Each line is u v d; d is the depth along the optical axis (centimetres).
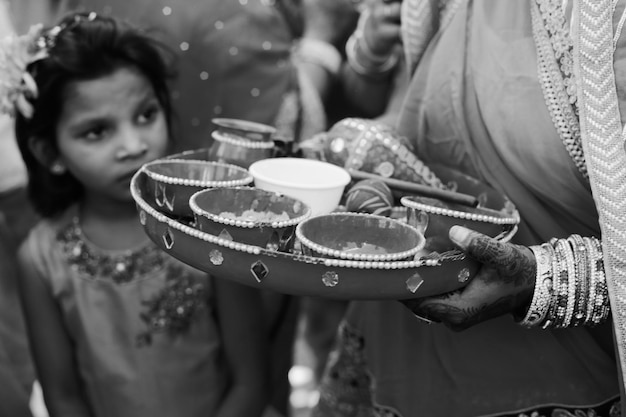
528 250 94
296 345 247
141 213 97
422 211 96
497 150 107
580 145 96
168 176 109
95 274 149
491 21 106
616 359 102
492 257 88
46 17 212
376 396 131
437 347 120
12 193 187
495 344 114
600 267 93
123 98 139
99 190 145
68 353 152
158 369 148
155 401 148
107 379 148
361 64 176
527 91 100
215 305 151
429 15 120
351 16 228
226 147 117
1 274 175
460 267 89
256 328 153
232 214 97
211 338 151
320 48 222
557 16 97
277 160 113
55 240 151
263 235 89
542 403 114
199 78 197
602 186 91
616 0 91
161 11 191
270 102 206
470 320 94
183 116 200
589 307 94
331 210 105
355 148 116
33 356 155
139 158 142
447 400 121
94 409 152
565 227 107
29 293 151
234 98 202
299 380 237
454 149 114
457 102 110
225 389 155
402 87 173
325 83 220
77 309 148
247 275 86
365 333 134
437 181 115
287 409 203
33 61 138
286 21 235
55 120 141
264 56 202
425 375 123
